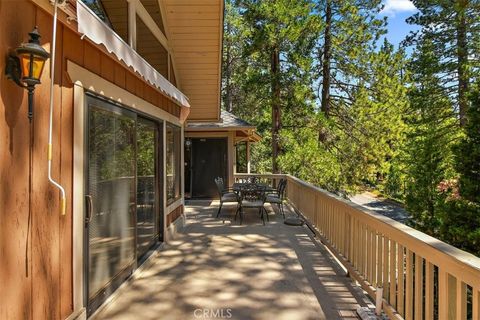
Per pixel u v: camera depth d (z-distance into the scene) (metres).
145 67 3.37
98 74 2.89
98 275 2.91
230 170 10.85
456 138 10.57
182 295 3.29
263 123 18.38
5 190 1.80
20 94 1.92
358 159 13.60
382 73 13.90
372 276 3.07
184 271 3.98
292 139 12.52
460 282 1.76
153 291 3.39
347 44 14.03
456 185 7.46
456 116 11.76
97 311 2.86
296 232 6.03
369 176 13.86
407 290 2.38
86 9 2.11
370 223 3.12
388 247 2.76
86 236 2.68
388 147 13.35
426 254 2.11
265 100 13.30
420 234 2.30
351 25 13.80
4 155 1.79
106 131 3.07
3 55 1.79
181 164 6.72
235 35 19.69
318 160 11.82
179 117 6.61
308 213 6.56
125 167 3.55
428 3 12.09
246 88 13.12
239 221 7.08
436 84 12.09
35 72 1.87
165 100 5.36
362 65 14.05
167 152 5.48
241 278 3.75
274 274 3.87
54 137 2.26
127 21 3.89
